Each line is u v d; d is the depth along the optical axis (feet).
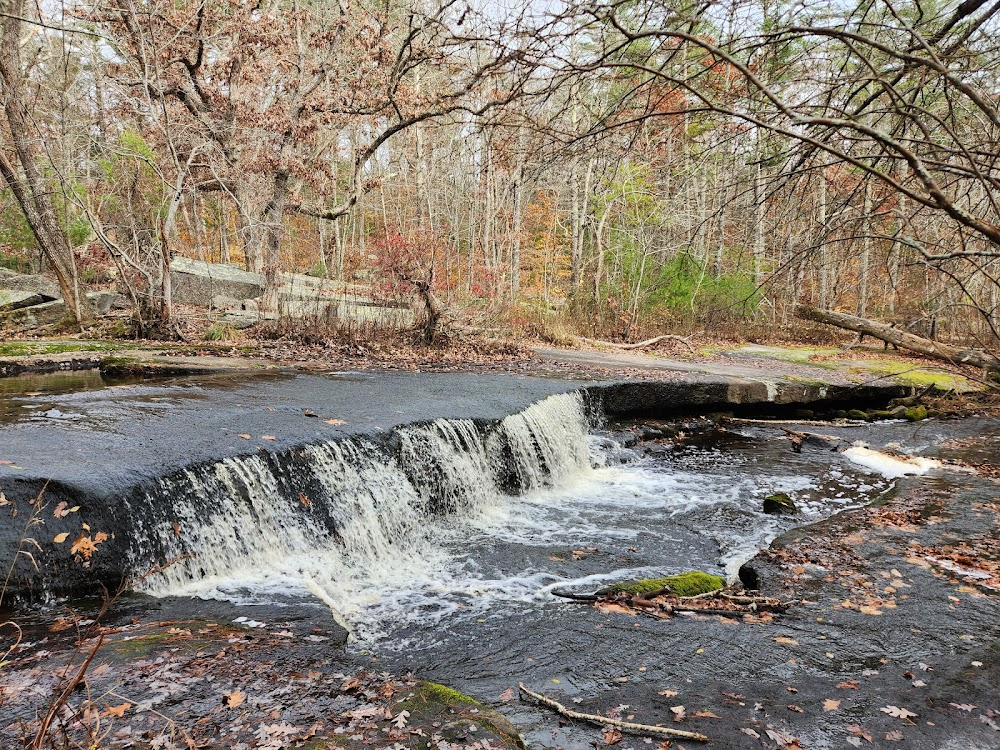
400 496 22.26
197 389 28.73
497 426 27.04
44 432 19.99
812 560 19.38
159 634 13.06
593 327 67.67
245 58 62.39
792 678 13.38
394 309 49.19
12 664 11.52
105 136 50.72
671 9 9.38
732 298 65.92
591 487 28.50
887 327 42.57
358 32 61.52
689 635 15.17
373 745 9.84
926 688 13.01
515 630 15.53
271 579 16.85
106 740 9.47
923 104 10.62
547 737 11.32
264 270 57.41
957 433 38.11
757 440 36.73
